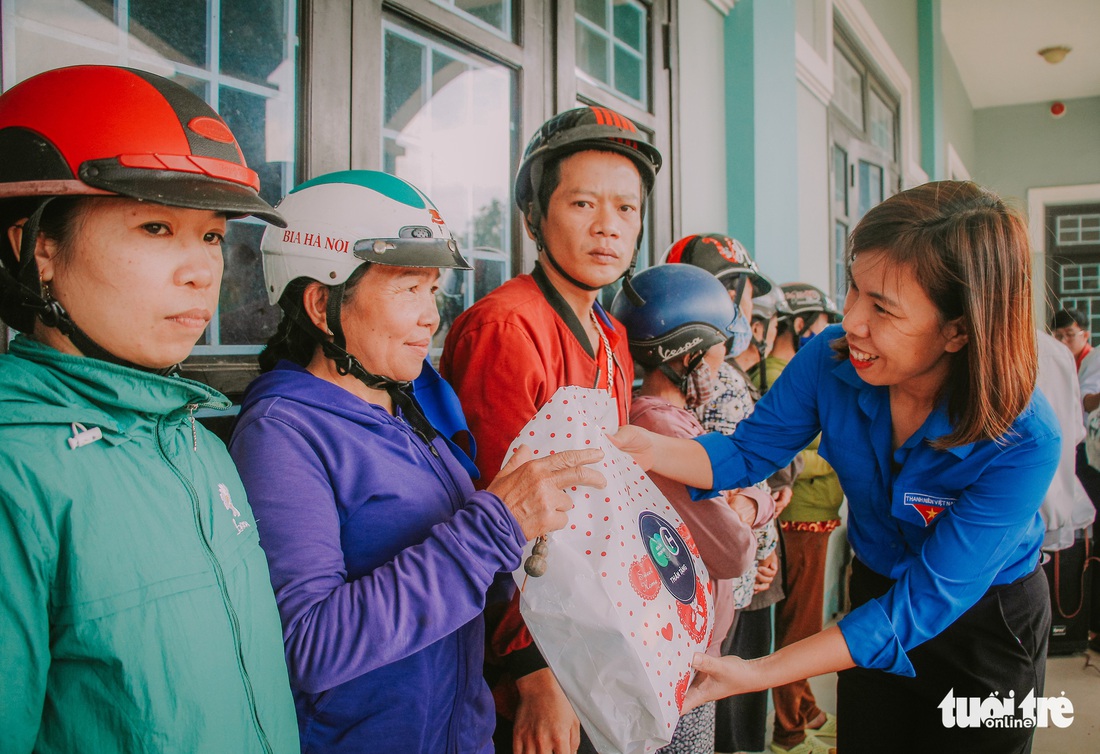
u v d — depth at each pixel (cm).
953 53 890
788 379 130
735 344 185
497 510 78
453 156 172
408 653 73
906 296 95
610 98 228
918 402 111
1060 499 295
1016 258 93
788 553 240
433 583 74
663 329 147
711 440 131
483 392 112
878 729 134
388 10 153
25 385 55
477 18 175
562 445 92
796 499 238
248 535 70
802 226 396
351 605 72
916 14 718
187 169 60
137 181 57
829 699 277
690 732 142
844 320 103
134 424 61
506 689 119
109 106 58
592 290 132
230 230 125
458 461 102
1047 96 1042
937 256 92
